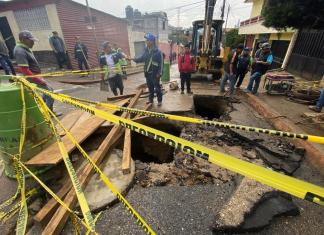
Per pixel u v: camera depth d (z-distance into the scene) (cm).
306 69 948
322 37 859
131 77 1116
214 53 930
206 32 840
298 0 339
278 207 219
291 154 329
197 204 231
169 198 239
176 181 270
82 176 251
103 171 280
